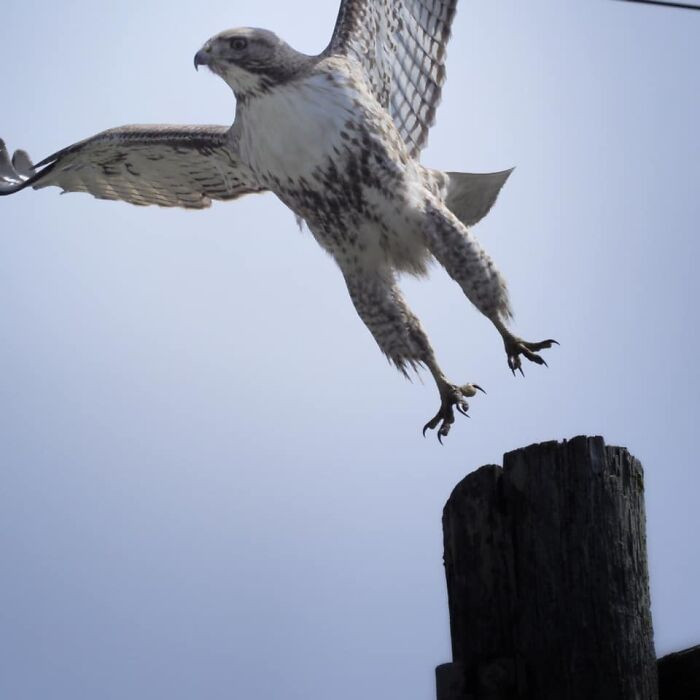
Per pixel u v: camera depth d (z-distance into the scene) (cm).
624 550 704
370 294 1284
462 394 1249
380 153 1249
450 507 742
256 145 1279
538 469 719
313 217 1292
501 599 719
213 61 1243
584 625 698
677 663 705
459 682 715
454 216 1249
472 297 1242
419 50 1330
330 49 1282
